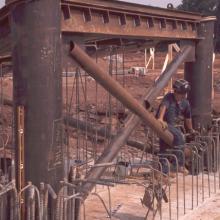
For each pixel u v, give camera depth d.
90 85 22.03
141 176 7.28
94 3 5.75
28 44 4.77
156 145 9.14
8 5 4.88
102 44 8.34
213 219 6.49
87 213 6.36
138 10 6.73
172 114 8.00
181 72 27.16
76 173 5.17
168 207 6.77
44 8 4.76
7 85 17.31
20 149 4.90
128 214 6.43
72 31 5.51
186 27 8.25
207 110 8.94
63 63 5.47
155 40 8.52
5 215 4.74
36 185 4.89
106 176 7.36
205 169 8.63
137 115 6.95
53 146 4.93
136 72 29.03
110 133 8.38
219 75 31.41
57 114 4.97
